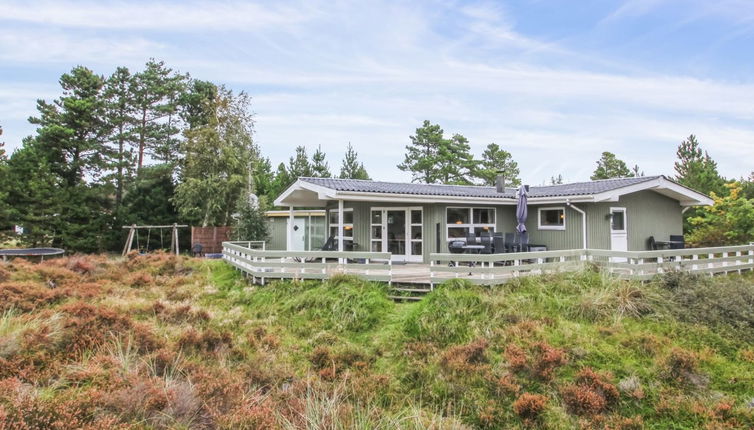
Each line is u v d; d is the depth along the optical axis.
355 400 6.07
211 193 24.50
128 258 16.22
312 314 9.49
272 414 4.57
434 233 14.22
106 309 7.86
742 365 6.74
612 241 13.91
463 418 5.92
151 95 27.58
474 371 6.69
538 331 7.63
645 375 6.44
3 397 4.06
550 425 5.59
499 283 9.59
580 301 8.71
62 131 23.58
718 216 18.70
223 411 4.64
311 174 29.41
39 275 12.20
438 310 8.55
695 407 5.78
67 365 5.46
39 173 22.94
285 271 11.52
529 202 14.75
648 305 8.50
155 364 5.82
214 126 25.81
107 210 26.06
